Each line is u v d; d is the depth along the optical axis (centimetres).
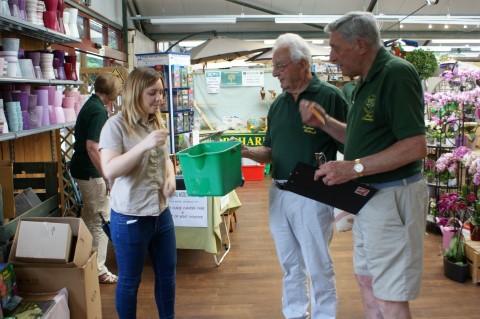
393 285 176
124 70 492
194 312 307
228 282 358
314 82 228
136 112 222
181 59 554
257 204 623
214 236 386
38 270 230
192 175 209
